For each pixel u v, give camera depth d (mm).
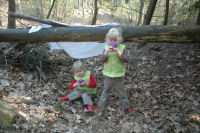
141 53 6496
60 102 4000
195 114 3867
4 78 4375
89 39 4102
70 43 4844
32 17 4273
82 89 4164
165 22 7531
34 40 4305
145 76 5312
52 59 5637
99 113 3865
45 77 4801
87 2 21672
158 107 4090
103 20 14711
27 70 4867
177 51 6352
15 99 3840
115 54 3539
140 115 3861
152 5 6484
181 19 10867
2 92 3961
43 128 3248
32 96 4082
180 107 4094
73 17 15578
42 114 3590
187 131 3412
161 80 5117
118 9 15461
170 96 4469
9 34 4285
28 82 4488
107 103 4223
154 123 3627
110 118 3752
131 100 4324
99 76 5289
